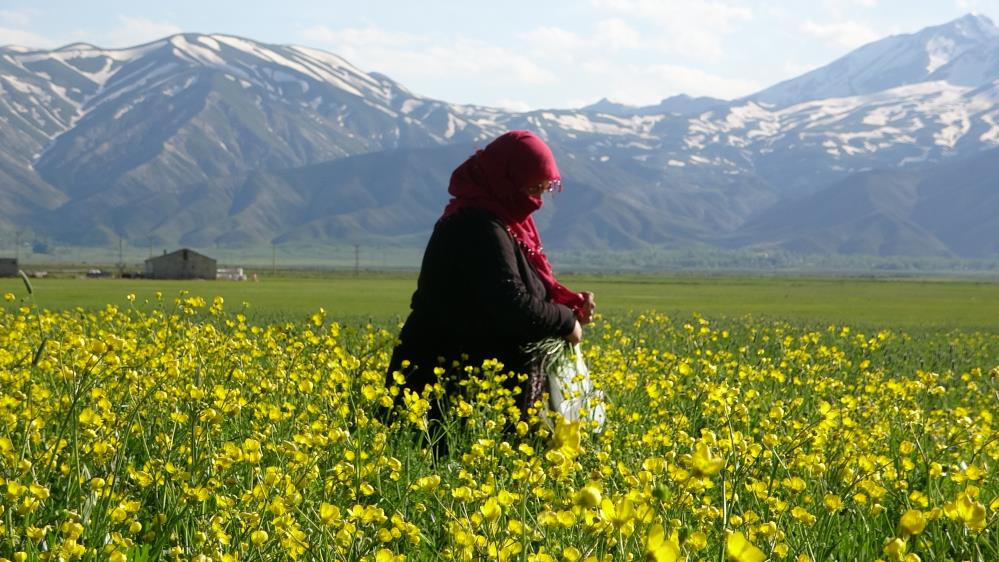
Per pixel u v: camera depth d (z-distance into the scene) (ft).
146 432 16.05
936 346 64.75
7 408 14.94
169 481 13.67
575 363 22.91
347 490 13.62
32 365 14.44
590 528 10.00
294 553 11.23
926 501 14.37
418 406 16.60
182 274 449.89
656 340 49.06
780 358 34.32
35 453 14.67
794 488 13.64
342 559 11.27
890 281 594.24
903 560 9.39
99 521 12.34
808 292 330.75
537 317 21.57
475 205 22.35
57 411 15.60
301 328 30.27
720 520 13.02
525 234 22.90
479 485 14.15
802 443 16.07
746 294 293.84
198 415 15.06
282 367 20.57
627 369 25.39
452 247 22.03
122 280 389.39
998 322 145.48
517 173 22.24
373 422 16.78
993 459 18.20
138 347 21.71
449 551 10.92
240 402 15.39
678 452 17.11
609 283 434.30
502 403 19.39
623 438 18.63
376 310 142.20
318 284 350.84
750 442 15.79
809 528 13.76
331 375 17.99
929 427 19.84
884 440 19.15
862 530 14.33
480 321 21.98
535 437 19.47
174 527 12.65
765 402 24.14
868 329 92.22
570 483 14.58
